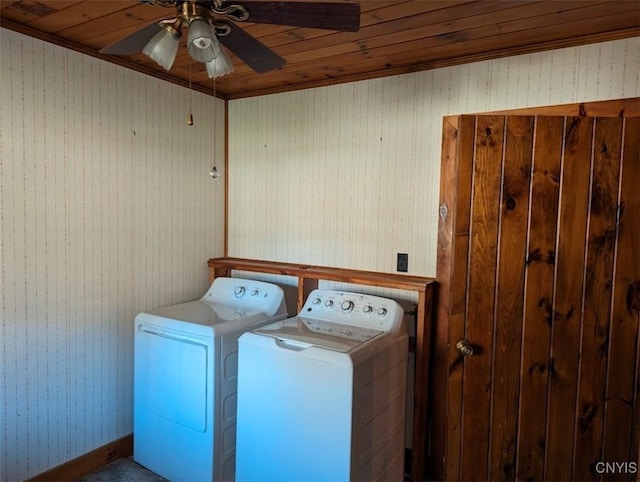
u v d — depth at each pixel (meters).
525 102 2.18
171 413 2.34
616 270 1.91
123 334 2.59
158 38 1.37
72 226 2.29
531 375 2.04
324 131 2.81
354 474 1.84
